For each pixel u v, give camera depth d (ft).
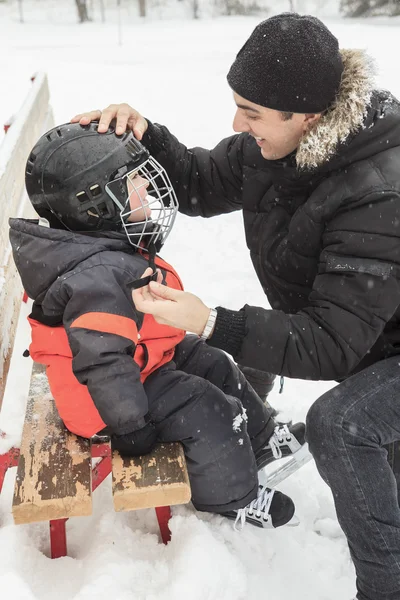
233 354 6.97
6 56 47.16
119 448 7.80
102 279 7.19
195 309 6.77
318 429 7.09
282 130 7.17
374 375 7.23
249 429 8.89
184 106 29.45
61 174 7.34
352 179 6.97
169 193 7.95
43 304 7.47
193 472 8.02
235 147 9.00
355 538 7.21
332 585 8.37
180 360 8.83
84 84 34.71
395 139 6.99
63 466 7.64
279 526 8.82
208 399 7.98
